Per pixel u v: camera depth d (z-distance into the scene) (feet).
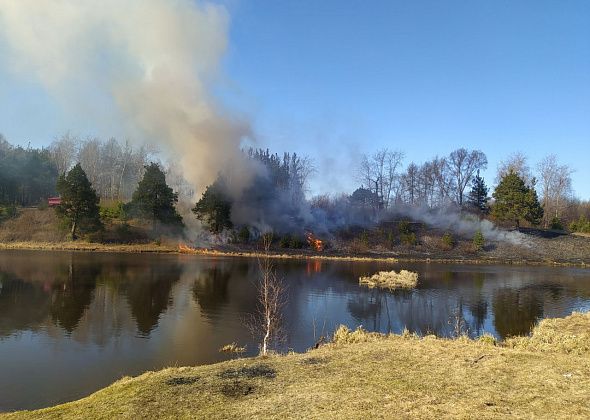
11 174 211.20
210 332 56.34
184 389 28.07
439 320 68.33
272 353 44.88
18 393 36.32
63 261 121.08
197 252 160.86
